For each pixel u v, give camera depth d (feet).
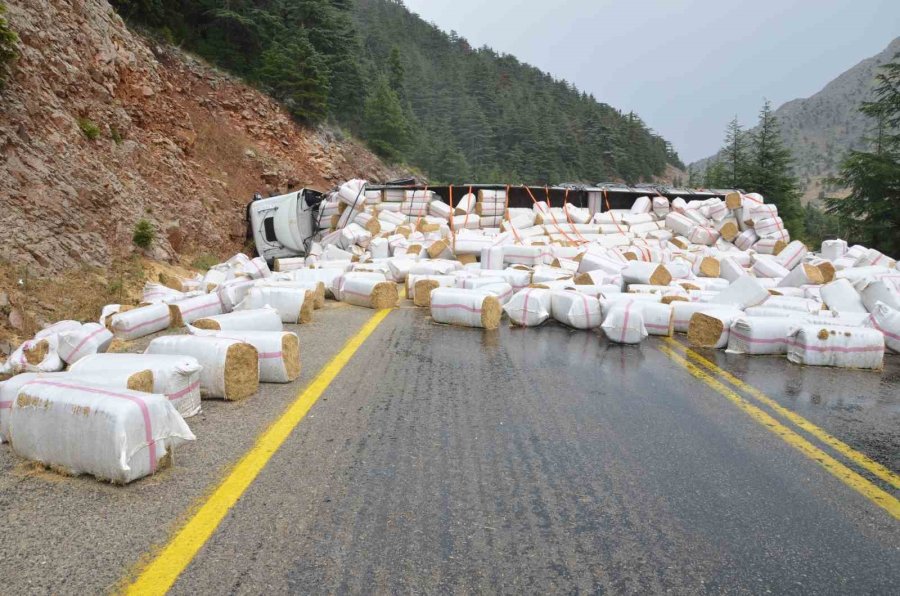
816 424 16.63
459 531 10.66
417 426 15.71
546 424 16.15
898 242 89.35
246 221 66.64
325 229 64.13
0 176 30.60
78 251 33.19
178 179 57.06
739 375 21.61
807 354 23.04
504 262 47.57
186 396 15.85
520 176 271.69
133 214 42.24
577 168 310.65
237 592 8.82
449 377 20.56
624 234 55.47
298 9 142.41
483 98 341.62
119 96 54.60
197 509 11.10
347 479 12.53
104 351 21.21
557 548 10.22
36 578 9.06
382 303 34.01
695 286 36.11
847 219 94.63
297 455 13.66
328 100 134.51
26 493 11.63
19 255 28.58
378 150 150.20
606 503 11.84
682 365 22.95
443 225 57.06
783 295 32.83
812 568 9.83
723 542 10.55
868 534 10.92
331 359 22.39
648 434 15.57
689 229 55.93
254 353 17.92
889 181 88.89
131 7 87.35
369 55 298.35
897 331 25.21
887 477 13.28
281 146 101.09
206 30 106.73
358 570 9.43
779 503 11.99
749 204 55.98
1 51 33.99
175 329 26.96
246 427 15.28
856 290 33.01
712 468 13.56
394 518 11.02
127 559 9.57
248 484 12.14
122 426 11.75
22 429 12.89
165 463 12.68
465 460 13.66
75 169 37.19
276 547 9.98
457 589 9.05
